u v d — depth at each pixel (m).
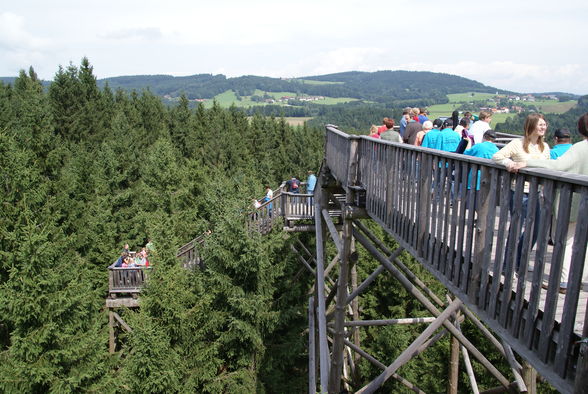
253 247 13.09
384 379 6.75
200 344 12.80
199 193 21.42
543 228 2.73
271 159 42.28
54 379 10.27
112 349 14.84
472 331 13.47
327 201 10.19
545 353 2.72
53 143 18.84
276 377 15.02
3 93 38.50
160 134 38.66
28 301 9.97
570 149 3.08
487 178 3.35
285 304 15.14
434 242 4.32
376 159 6.07
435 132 7.03
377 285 18.05
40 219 14.85
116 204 23.44
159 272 11.84
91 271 16.92
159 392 11.27
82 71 41.00
